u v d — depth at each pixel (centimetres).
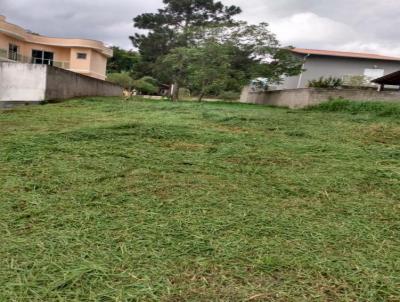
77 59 2434
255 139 425
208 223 189
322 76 1656
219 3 2166
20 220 186
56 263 145
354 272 146
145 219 191
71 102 923
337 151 370
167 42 2180
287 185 258
